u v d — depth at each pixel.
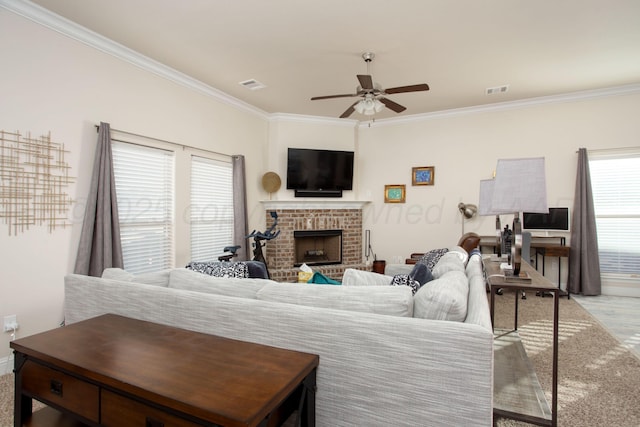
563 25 3.02
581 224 4.80
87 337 1.52
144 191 3.72
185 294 1.83
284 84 4.40
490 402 1.22
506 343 2.88
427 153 5.79
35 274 2.76
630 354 2.79
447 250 3.38
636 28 3.06
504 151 5.28
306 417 1.33
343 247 6.02
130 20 2.93
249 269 2.56
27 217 2.71
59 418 1.52
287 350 1.38
